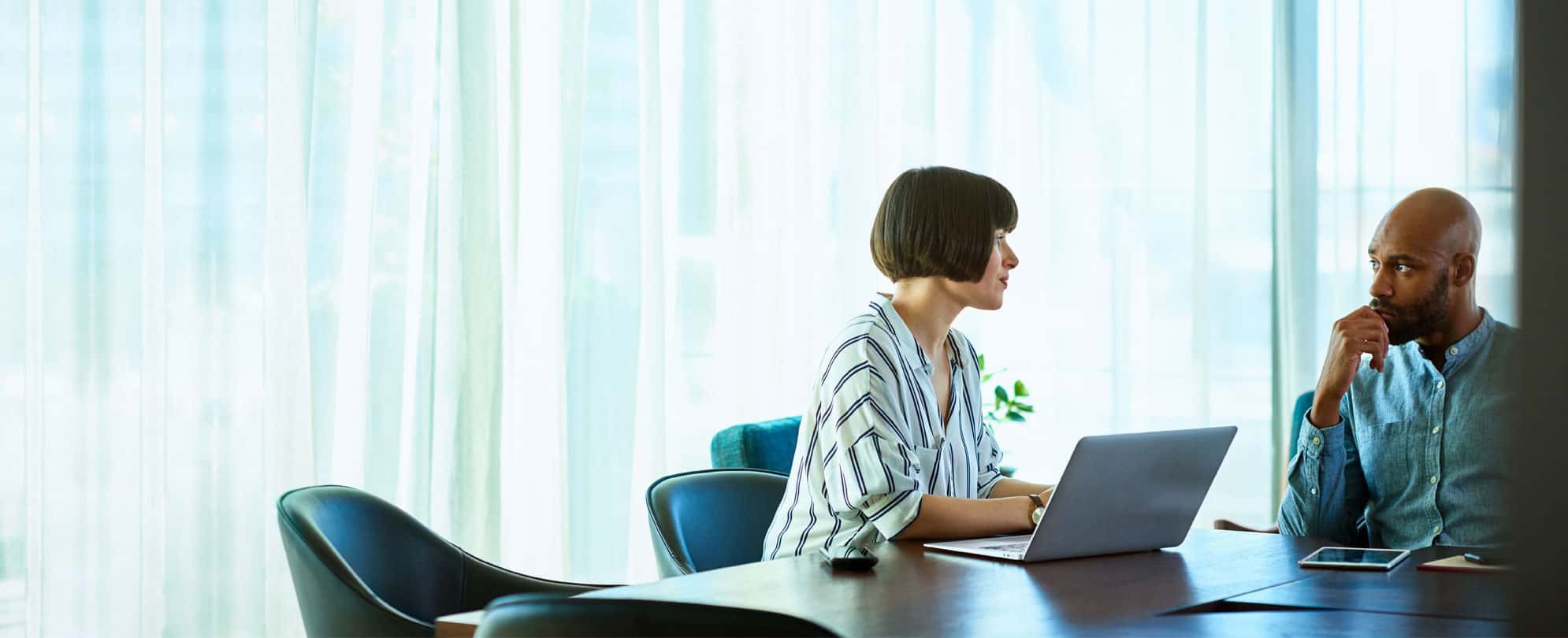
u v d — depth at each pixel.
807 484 1.90
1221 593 1.37
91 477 2.81
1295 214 4.12
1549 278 0.40
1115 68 4.18
